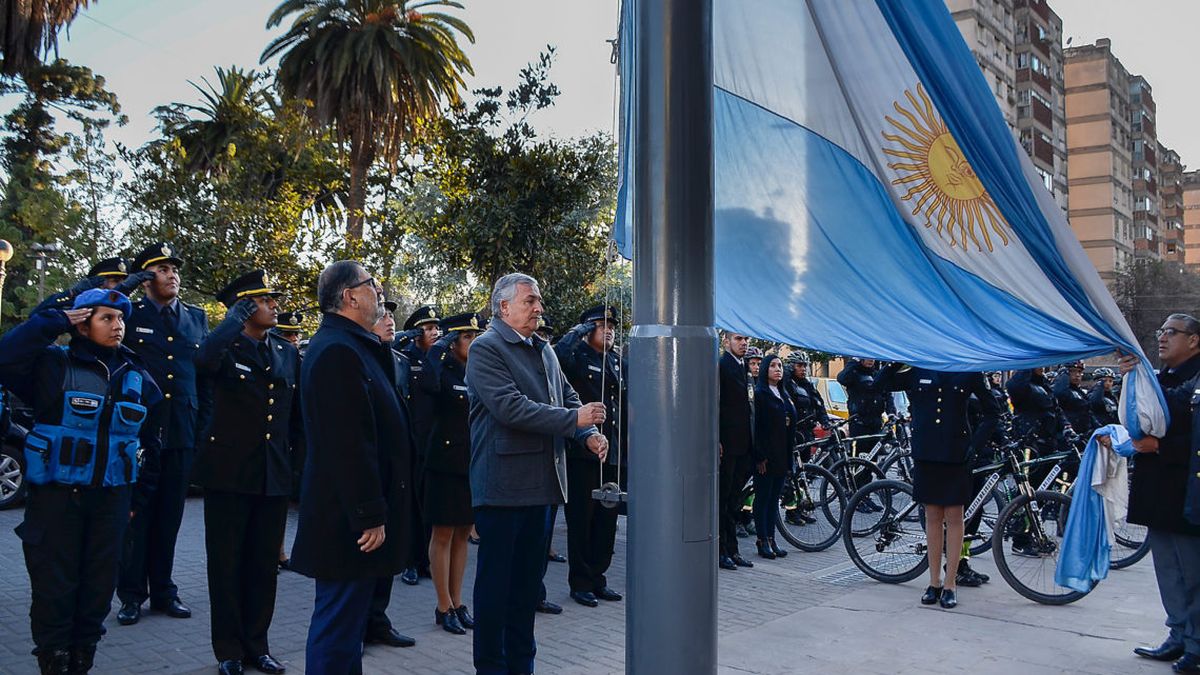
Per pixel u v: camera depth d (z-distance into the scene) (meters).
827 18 4.21
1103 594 7.17
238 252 16.42
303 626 6.00
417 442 7.24
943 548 7.44
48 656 4.45
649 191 2.64
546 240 15.21
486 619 4.55
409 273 18.39
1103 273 64.75
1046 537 7.02
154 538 6.07
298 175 19.42
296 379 5.67
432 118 21.09
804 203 4.25
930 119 4.21
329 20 22.05
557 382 5.07
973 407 6.97
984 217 4.29
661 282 2.62
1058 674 5.15
